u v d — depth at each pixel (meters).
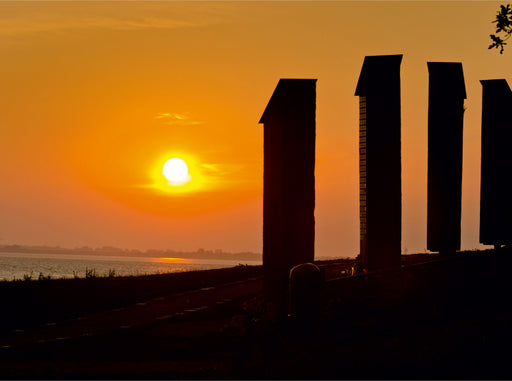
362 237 37.50
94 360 25.53
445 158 37.72
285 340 24.92
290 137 32.38
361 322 28.08
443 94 37.78
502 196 41.25
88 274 53.59
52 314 37.28
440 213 37.66
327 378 19.36
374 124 35.38
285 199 32.16
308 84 32.53
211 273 54.81
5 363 25.06
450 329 24.77
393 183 35.06
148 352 26.89
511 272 36.66
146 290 45.16
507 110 41.16
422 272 36.62
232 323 27.97
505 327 24.33
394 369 19.84
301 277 24.66
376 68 35.50
